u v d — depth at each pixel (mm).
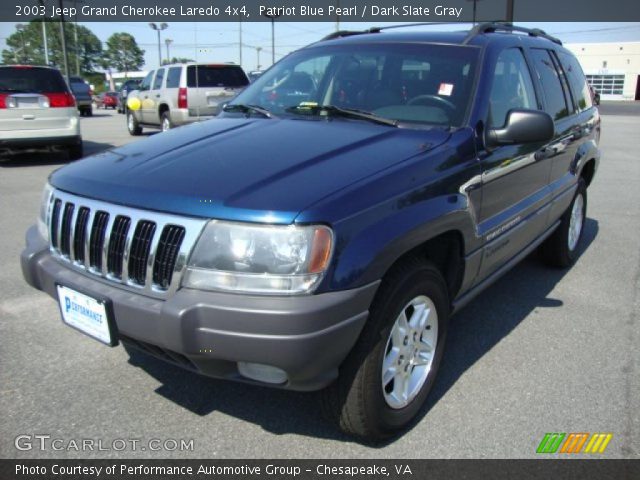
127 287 2467
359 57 3730
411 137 2994
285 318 2152
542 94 4188
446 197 2795
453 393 3137
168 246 2338
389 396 2674
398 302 2555
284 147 2814
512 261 3885
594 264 5367
